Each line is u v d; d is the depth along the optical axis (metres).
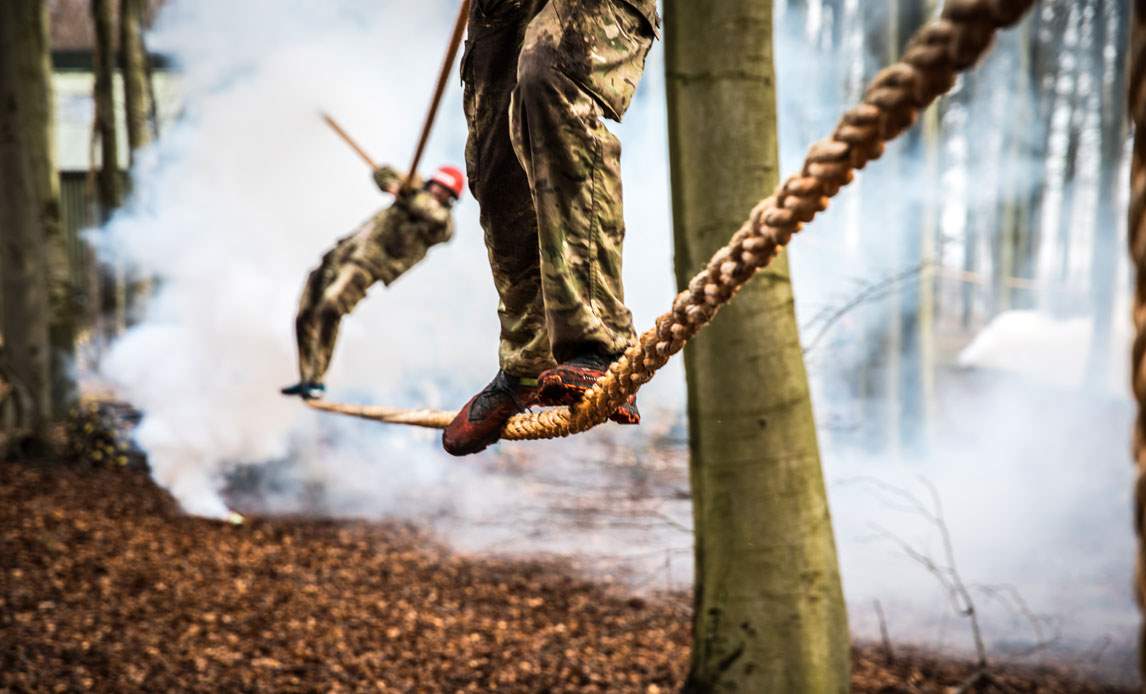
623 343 1.95
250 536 11.26
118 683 7.47
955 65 0.76
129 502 11.90
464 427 2.40
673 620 9.66
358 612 9.36
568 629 9.31
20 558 9.64
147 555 10.21
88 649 7.96
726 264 1.31
